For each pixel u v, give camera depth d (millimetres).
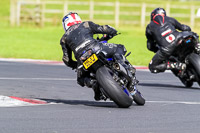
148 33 36344
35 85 35344
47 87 34562
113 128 19609
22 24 123188
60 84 36469
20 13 130500
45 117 21875
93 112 23641
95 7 167750
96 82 25141
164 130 19453
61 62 54531
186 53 34469
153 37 35844
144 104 27016
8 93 30750
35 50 70062
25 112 23125
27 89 33094
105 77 24047
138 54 64188
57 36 97625
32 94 30828
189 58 34312
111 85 23984
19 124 20094
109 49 24828
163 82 40031
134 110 24531
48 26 123438
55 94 31297
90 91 33219
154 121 21391
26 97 29312
